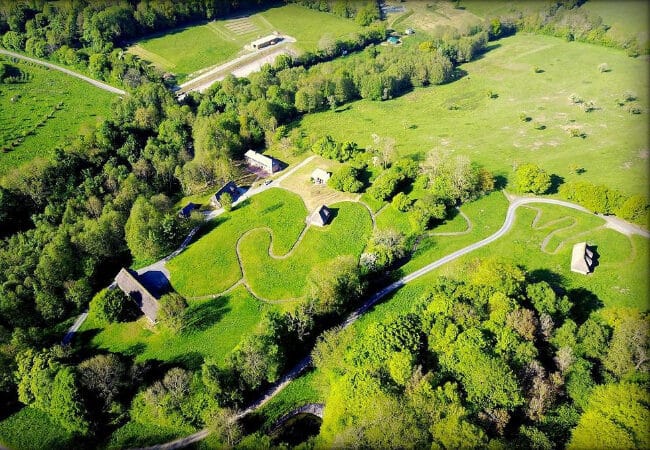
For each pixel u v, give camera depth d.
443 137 198.12
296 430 101.19
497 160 176.38
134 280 130.62
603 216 141.75
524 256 131.75
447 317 104.88
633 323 96.75
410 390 92.50
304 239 147.62
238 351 106.88
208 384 101.38
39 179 169.50
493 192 158.00
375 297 127.75
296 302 127.50
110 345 122.38
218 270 139.62
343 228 150.00
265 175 183.50
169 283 137.75
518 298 108.50
